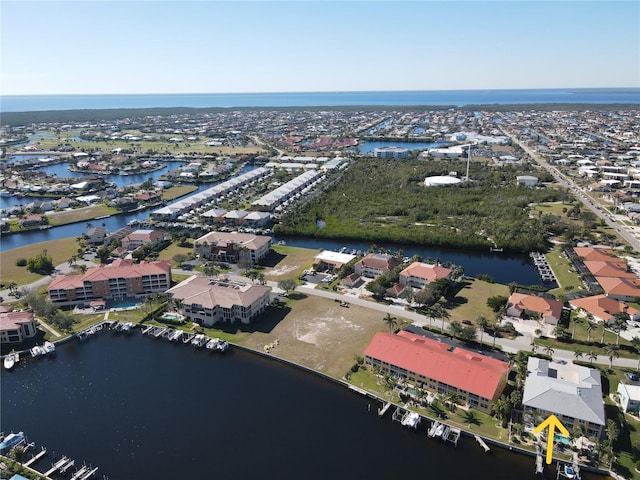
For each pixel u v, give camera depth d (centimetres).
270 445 14462
